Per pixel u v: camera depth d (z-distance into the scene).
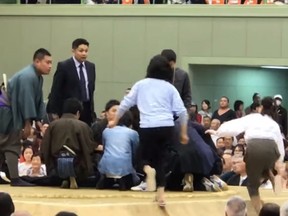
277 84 42.03
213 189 21.81
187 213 19.55
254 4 38.62
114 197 20.03
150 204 19.09
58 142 21.42
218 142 28.14
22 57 41.75
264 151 20.05
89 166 21.33
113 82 40.53
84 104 22.70
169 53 21.23
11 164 21.70
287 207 15.62
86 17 40.88
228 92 40.16
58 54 41.25
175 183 21.77
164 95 18.75
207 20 39.12
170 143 19.95
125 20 40.34
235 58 38.75
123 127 21.58
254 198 20.30
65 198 19.86
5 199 15.47
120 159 21.16
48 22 41.41
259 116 20.56
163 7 39.66
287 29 38.06
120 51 40.44
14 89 21.28
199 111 37.19
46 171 22.84
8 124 21.56
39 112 21.64
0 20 42.03
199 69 39.72
